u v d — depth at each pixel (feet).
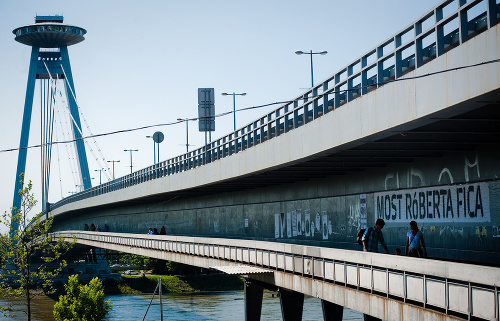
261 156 110.11
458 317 45.29
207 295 315.78
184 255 146.00
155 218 239.30
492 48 50.29
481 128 67.77
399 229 92.63
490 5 50.85
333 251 69.67
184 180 161.07
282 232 136.98
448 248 81.10
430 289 49.24
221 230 175.22
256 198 151.12
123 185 231.09
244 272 92.07
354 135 75.66
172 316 231.30
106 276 361.10
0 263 174.50
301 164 98.89
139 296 321.73
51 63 422.82
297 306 97.71
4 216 162.20
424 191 86.63
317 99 88.53
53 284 361.10
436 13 58.95
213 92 200.03
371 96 71.56
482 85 51.62
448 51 56.54
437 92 58.44
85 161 375.66
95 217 338.54
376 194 99.45
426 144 77.15
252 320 114.62
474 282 43.16
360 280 62.85
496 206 71.72
